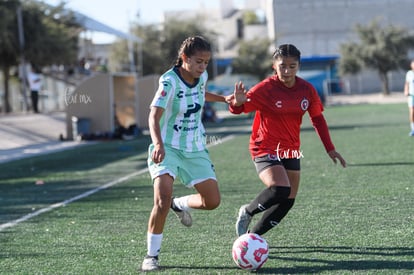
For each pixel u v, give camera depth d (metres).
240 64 83.50
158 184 8.81
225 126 46.62
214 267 8.98
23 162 26.84
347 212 12.56
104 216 13.45
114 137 38.25
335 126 39.25
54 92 65.75
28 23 56.34
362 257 9.13
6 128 38.81
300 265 8.89
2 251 10.52
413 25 91.69
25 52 56.53
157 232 8.95
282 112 9.52
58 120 43.66
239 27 127.12
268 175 9.48
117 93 43.34
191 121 9.05
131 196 16.16
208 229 11.59
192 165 9.19
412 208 12.66
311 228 11.23
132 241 10.88
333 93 90.88
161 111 8.67
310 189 15.73
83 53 68.88
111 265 9.30
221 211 13.37
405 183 15.91
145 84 46.94
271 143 9.65
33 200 16.25
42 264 9.57
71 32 62.62
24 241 11.24
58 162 26.17
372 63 81.50
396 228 10.91
